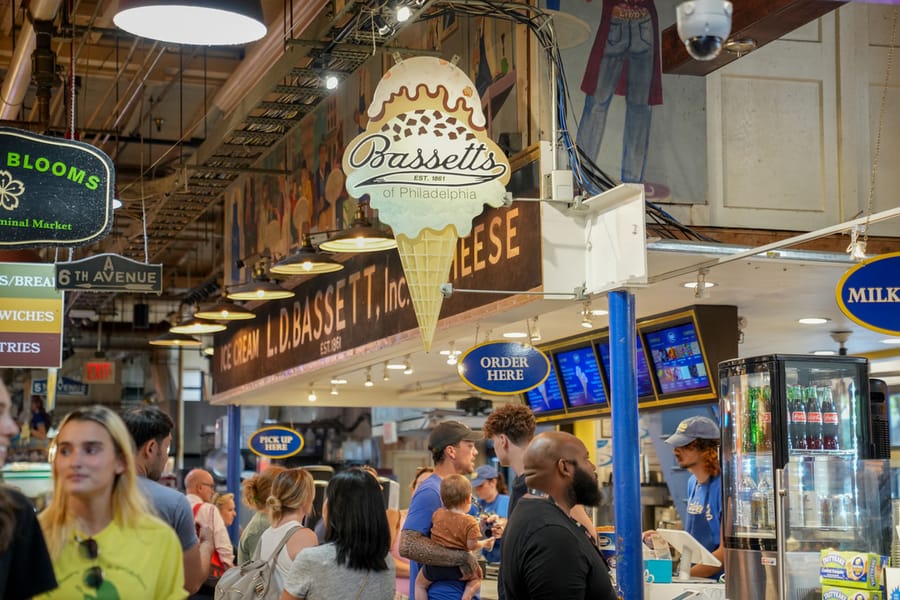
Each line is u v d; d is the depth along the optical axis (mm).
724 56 7180
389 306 10008
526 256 7137
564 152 7152
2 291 10023
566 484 3662
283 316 13500
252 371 14805
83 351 27531
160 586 3260
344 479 4641
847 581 4406
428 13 7535
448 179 6398
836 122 8109
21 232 7578
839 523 4711
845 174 8055
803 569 4664
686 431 6453
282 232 13234
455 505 5816
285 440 16859
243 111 9555
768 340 10008
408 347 10102
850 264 6840
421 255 6363
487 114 8086
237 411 17156
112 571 3152
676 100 7816
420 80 6434
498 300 7535
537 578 3465
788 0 6258
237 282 15195
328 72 8242
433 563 5730
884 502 4656
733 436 5109
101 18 12273
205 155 11133
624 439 6414
